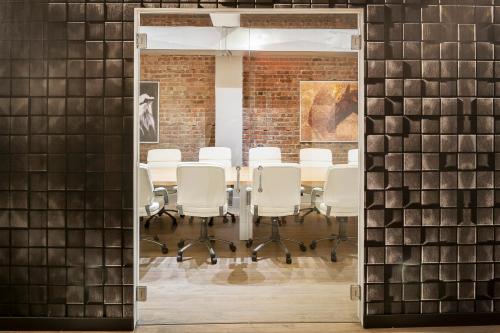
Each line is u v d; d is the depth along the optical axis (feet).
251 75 25.04
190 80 25.02
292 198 14.69
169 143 25.16
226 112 24.11
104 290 9.43
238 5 9.52
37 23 9.37
